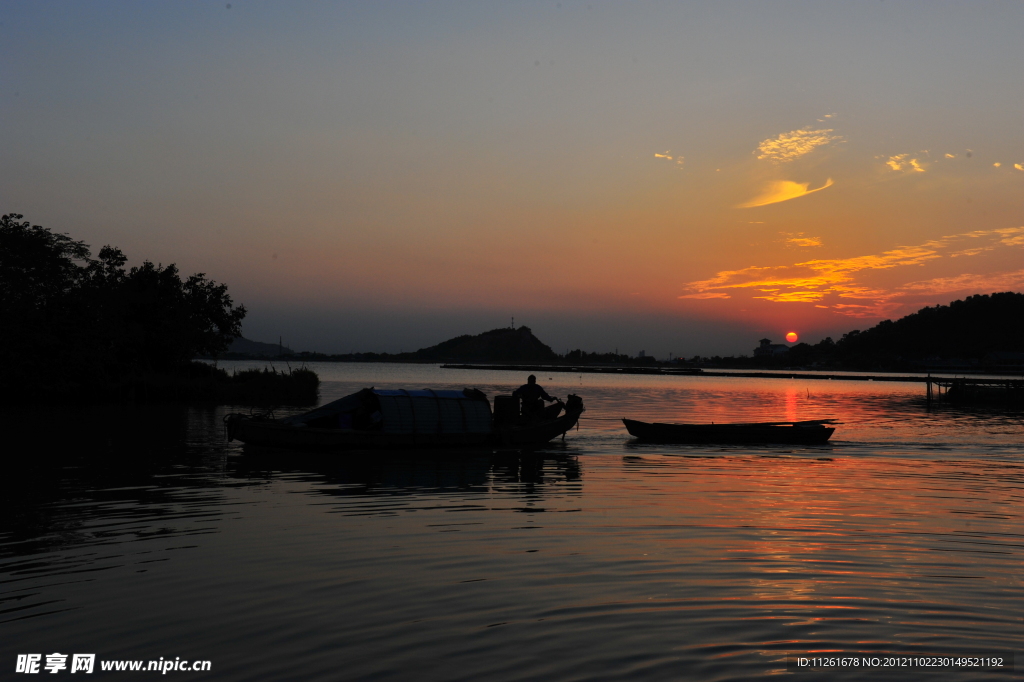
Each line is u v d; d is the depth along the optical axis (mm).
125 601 8516
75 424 31812
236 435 22312
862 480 17688
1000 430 31938
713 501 14773
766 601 8469
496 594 8719
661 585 9039
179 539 11375
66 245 51125
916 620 7902
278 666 6820
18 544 11031
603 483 17156
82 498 14859
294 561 10109
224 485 16609
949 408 49938
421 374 146875
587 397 61188
